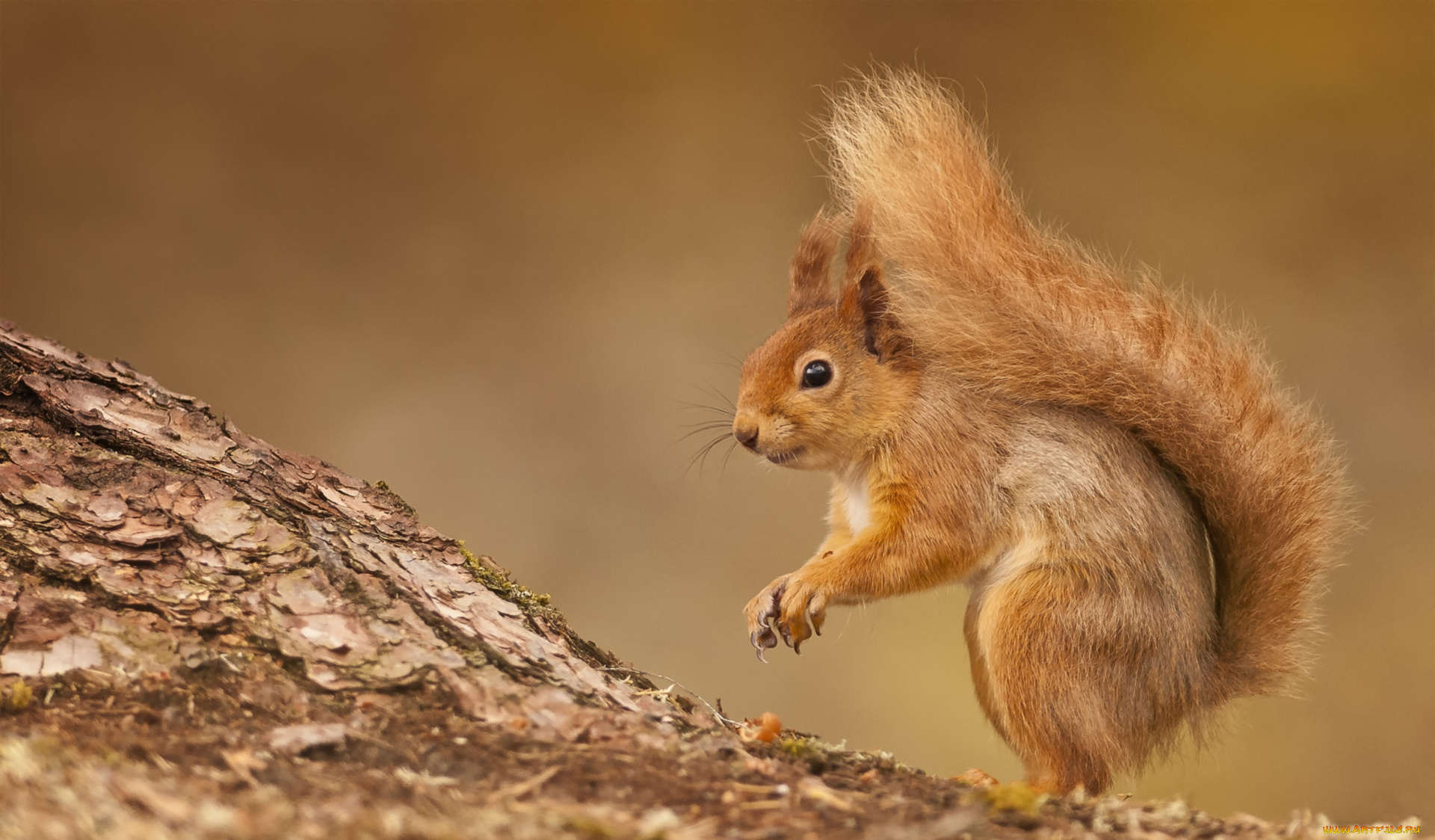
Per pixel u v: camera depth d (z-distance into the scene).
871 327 5.67
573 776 5.50
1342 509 5.66
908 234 5.66
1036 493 5.64
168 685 5.52
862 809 5.50
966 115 5.68
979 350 5.66
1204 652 5.65
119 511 5.56
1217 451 5.65
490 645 5.54
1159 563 5.64
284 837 5.21
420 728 5.51
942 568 5.65
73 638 5.52
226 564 5.55
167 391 5.61
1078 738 5.62
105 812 5.33
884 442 5.66
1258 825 5.53
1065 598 5.63
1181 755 5.66
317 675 5.52
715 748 5.52
